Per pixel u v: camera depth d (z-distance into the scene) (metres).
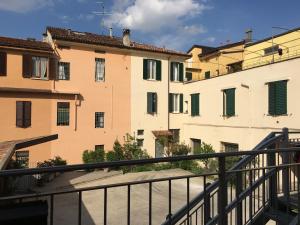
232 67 30.00
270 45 25.58
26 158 21.17
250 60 27.80
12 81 20.59
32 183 15.90
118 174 19.09
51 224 2.50
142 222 10.68
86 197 13.84
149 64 26.61
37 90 21.25
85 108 23.44
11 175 2.10
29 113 21.17
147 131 26.30
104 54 24.36
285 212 4.91
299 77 17.22
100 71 24.27
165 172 19.28
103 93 24.27
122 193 14.33
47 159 21.80
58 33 23.03
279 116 18.50
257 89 20.16
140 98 25.95
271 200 5.03
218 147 23.84
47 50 21.31
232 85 22.38
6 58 20.38
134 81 25.70
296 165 4.35
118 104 24.94
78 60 23.14
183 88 28.36
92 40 23.66
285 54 23.92
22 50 20.64
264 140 5.33
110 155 23.06
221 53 31.31
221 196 3.38
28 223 2.18
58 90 22.33
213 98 24.44
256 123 20.25
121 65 25.11
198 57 35.19
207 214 4.16
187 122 27.83
